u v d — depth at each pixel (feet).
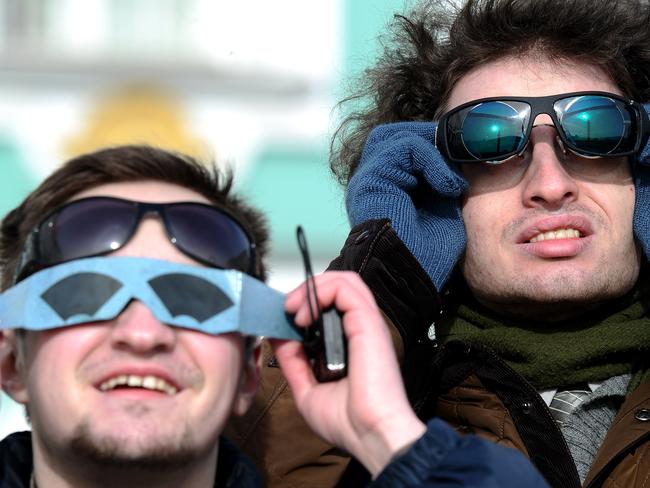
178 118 26.89
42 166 26.73
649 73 13.70
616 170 12.73
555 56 13.19
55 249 9.66
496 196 12.81
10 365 10.12
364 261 12.74
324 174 26.73
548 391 12.67
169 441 9.29
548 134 12.69
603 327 12.59
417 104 14.58
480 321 13.12
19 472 9.98
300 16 26.84
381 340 9.92
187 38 27.17
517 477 9.36
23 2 27.12
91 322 9.44
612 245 12.53
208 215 9.94
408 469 9.44
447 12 14.78
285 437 12.48
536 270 12.46
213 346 9.64
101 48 27.14
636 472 11.70
